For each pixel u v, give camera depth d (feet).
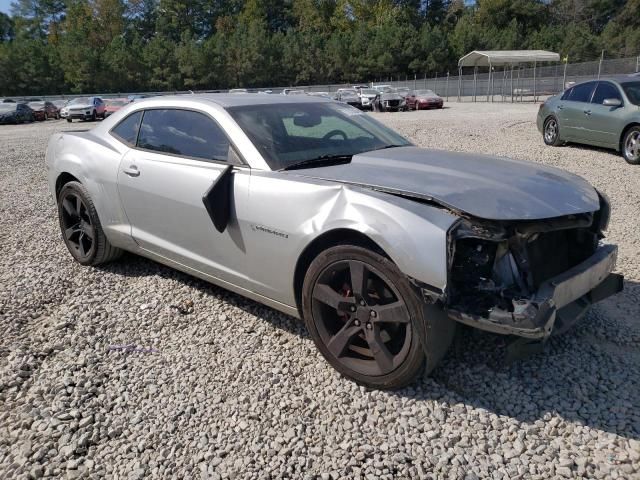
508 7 286.25
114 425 9.21
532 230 8.90
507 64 136.26
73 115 104.17
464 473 7.89
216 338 11.91
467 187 9.59
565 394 9.52
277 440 8.72
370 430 8.86
